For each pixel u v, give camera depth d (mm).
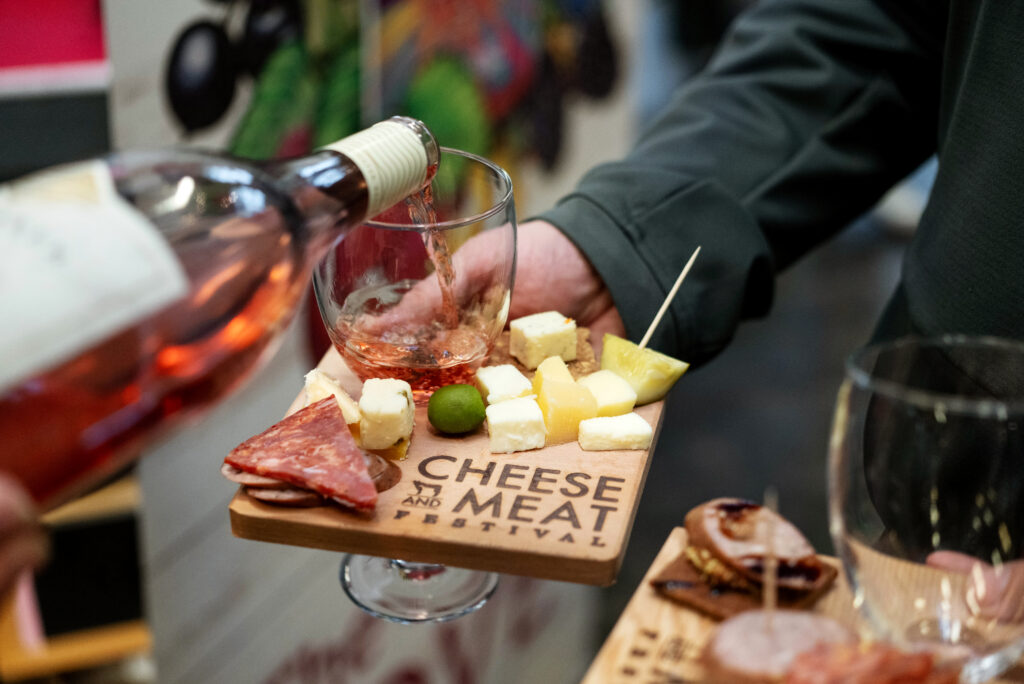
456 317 868
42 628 1417
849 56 1097
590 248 974
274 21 1286
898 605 568
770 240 1088
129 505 1334
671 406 2918
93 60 1157
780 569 643
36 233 556
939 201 901
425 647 1930
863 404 552
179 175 668
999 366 603
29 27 1109
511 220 854
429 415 850
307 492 770
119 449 655
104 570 1418
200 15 1193
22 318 526
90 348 590
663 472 2674
